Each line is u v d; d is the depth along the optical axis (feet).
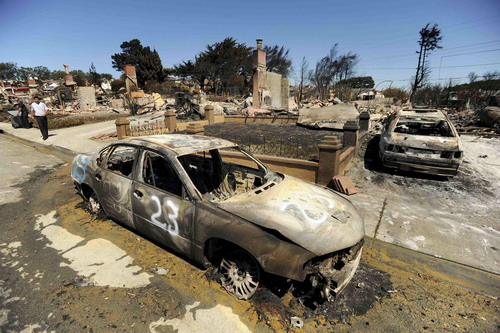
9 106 98.22
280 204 9.77
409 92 135.33
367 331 8.27
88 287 9.72
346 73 131.34
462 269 11.43
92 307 8.83
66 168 25.16
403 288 10.21
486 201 18.39
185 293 9.55
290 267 8.11
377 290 10.06
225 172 14.20
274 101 73.82
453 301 9.64
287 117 51.24
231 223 8.95
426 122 27.61
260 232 8.54
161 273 10.52
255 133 36.50
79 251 11.91
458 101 98.73
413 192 19.89
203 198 9.89
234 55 139.33
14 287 9.66
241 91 125.39
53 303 8.95
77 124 53.52
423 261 11.91
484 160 27.86
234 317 8.60
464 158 28.63
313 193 11.18
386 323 8.58
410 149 21.89
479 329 8.46
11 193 18.58
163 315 8.61
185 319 8.48
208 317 8.57
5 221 14.62
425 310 9.18
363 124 37.06
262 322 8.44
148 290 9.65
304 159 22.22
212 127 43.32
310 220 9.16
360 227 9.83
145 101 71.00
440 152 21.07
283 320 8.53
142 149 11.81
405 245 13.10
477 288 10.34
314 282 8.39
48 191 19.03
